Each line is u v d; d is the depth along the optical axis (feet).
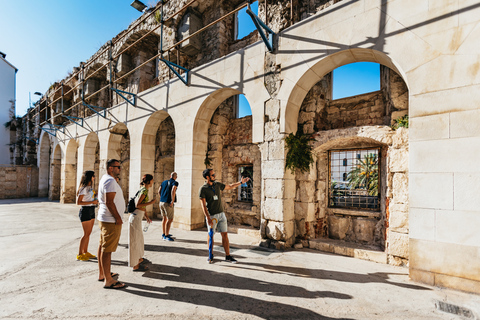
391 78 14.82
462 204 9.99
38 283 10.39
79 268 12.23
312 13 18.89
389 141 13.91
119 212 10.20
